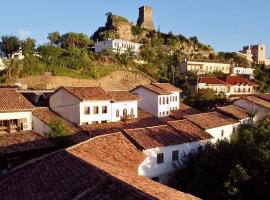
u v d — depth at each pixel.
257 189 27.98
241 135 32.72
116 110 51.59
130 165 25.75
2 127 38.88
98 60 90.12
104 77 83.50
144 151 31.91
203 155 32.78
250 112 57.06
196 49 137.38
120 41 103.69
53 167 18.73
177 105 65.12
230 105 61.44
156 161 33.47
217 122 46.97
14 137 36.38
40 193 15.92
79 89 49.31
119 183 14.62
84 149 24.97
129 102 53.62
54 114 47.78
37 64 75.25
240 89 91.50
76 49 88.00
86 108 47.31
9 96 41.41
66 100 47.91
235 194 27.77
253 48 155.88
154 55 109.25
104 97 49.38
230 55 140.38
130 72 90.56
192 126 41.59
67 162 18.89
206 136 39.47
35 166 19.66
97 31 129.12
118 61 93.69
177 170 35.00
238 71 120.00
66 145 37.22
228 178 29.06
